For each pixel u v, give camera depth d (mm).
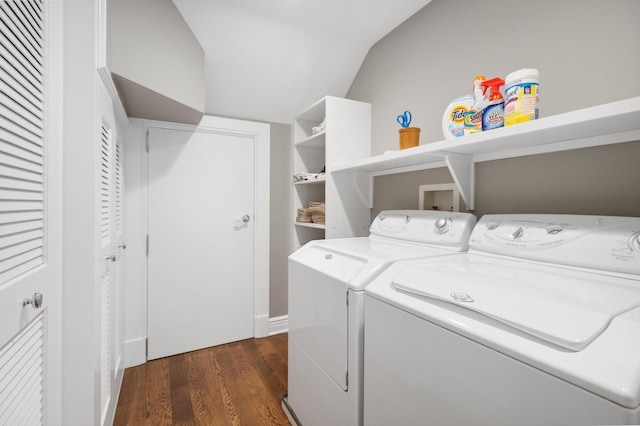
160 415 1570
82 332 1021
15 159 715
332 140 1991
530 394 529
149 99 1619
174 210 2250
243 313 2520
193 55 1788
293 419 1468
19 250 737
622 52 988
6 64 657
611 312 569
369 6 1753
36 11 832
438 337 702
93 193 1032
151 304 2176
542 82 1205
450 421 669
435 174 1651
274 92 2344
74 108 1007
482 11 1431
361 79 2297
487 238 1140
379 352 892
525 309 614
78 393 1019
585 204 1063
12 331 683
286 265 2729
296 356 1442
